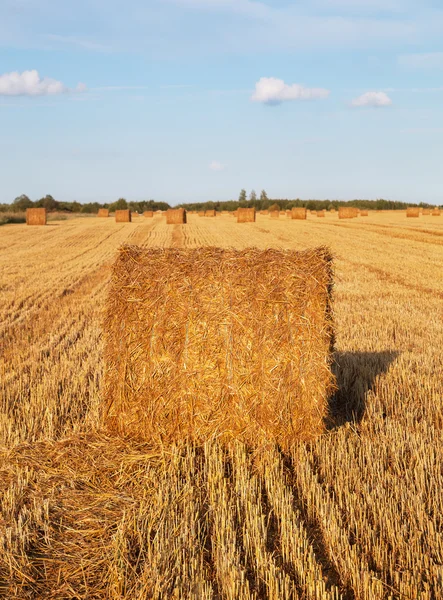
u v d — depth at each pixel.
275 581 3.75
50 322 12.59
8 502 4.92
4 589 3.87
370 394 7.61
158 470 5.45
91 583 3.94
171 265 6.09
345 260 23.27
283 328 5.97
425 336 10.92
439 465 5.37
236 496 4.90
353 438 6.19
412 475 5.29
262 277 6.00
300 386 6.04
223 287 5.99
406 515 4.62
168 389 6.03
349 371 8.50
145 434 6.16
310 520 4.62
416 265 21.78
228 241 31.53
